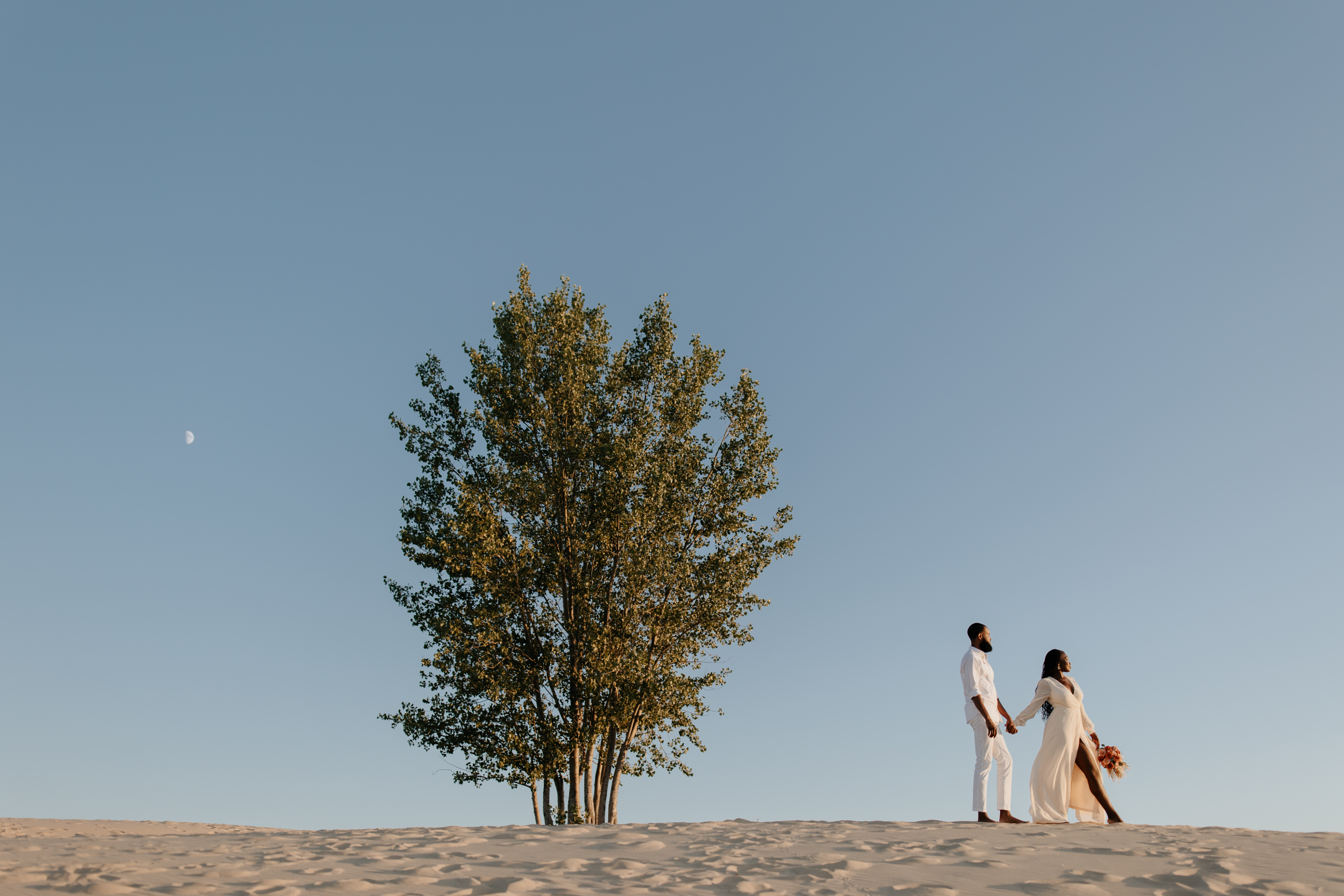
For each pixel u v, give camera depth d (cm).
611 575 2189
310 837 970
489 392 2264
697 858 742
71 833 1902
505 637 2100
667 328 2356
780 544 2255
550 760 1994
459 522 2070
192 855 759
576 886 592
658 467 2133
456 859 730
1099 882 610
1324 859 709
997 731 1059
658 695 2039
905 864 694
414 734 2030
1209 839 847
